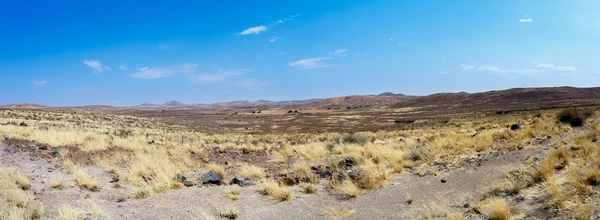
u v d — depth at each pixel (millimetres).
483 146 13711
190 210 7047
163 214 6734
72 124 36500
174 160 12727
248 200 7883
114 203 7410
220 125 79000
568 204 5246
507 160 10445
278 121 93500
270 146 19797
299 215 6797
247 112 160125
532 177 7418
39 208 6426
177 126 66938
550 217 5082
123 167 11320
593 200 5203
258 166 12297
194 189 8891
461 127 39375
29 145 14383
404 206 6953
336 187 8742
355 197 7965
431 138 19922
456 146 14445
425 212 6422
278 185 8930
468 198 6996
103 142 16344
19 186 8078
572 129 17219
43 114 48906
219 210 7082
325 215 6742
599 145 9711
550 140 13820
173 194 8352
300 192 8625
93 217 6117
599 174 6047
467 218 5812
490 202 6027
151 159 11852
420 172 9922
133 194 8180
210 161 13281
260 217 6703
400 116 96375
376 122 78500
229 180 9992
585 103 77375
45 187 8367
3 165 10312
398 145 15930
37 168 10500
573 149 10297
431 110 119188
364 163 11531
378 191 8359
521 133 16469
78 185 8742
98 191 8383
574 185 5922
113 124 49594
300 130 64250
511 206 5953
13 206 6156
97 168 11172
